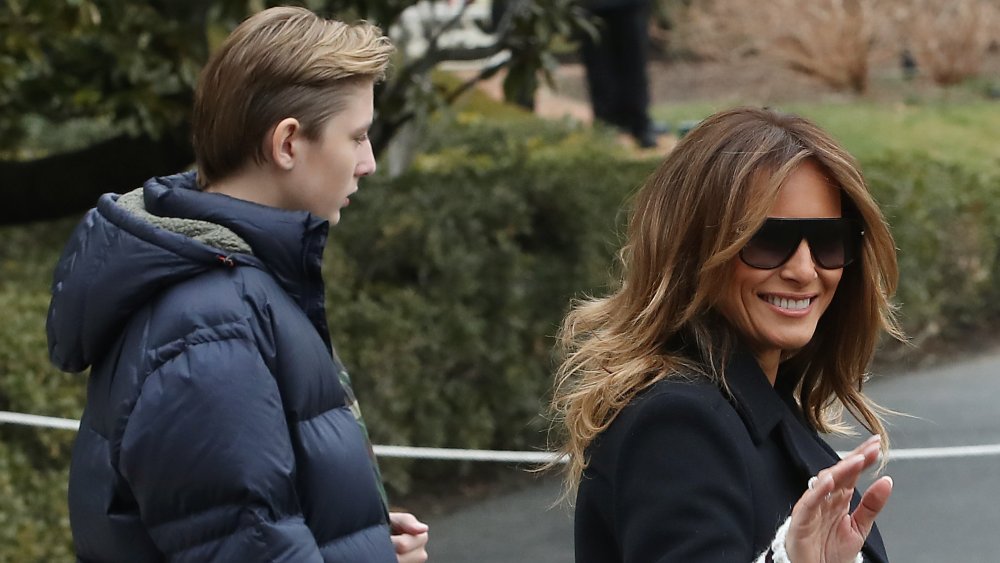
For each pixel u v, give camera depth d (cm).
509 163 2578
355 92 632
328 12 1722
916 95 5659
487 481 1995
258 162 624
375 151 1952
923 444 2070
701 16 5828
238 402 566
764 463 589
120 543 596
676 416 571
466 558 1667
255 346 580
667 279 605
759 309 604
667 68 6322
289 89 616
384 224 2031
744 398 595
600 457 595
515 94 1927
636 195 646
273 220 602
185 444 561
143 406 568
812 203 602
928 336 2730
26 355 1546
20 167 1812
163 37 1673
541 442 2080
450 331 1978
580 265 2180
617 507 576
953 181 2959
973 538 1680
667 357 601
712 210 594
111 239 599
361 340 1883
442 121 2694
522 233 2198
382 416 1869
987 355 2686
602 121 4081
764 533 573
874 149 4191
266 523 559
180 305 582
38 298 1725
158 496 567
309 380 596
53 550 1452
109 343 605
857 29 5541
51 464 1534
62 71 1786
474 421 1984
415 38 2544
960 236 2769
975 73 5772
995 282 2878
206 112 629
